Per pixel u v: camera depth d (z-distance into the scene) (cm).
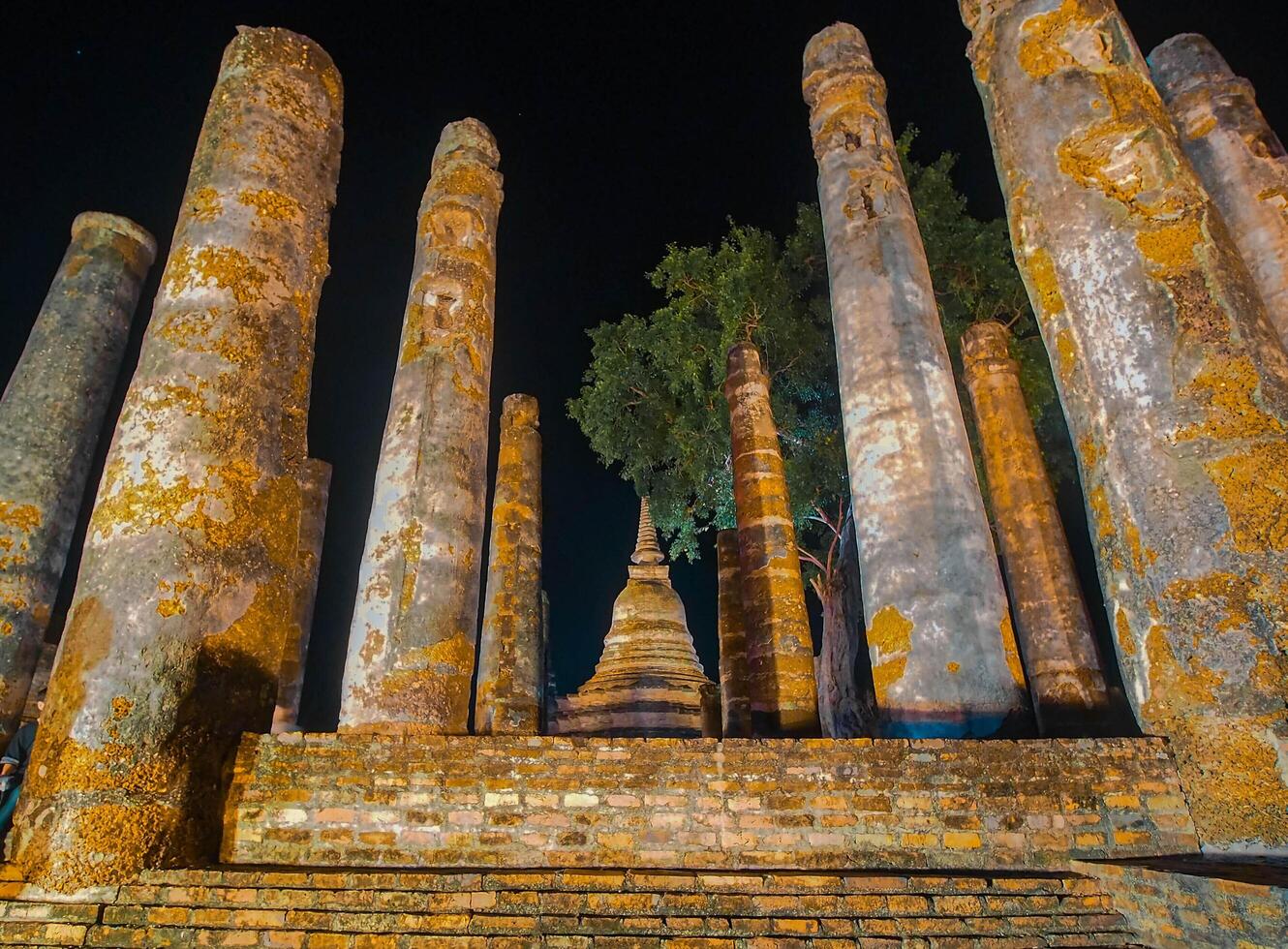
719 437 1647
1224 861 425
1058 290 573
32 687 1111
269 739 482
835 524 1725
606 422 1734
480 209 940
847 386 793
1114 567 516
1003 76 642
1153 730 490
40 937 398
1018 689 638
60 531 888
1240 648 453
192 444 516
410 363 850
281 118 639
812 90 963
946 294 1580
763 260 1673
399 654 716
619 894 413
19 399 910
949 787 476
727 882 423
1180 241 534
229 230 582
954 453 730
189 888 412
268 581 527
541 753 481
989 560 691
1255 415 483
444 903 408
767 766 480
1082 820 467
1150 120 568
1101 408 533
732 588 1252
